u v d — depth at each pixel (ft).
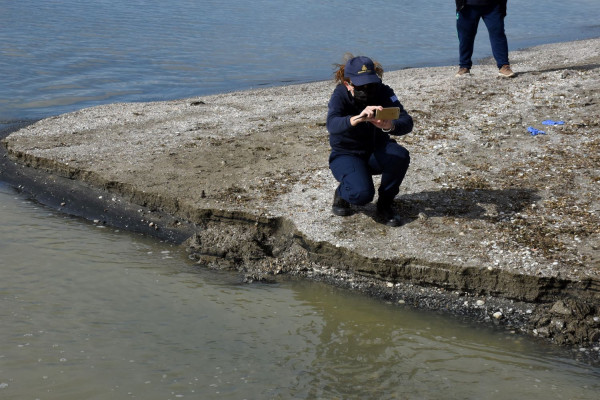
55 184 25.16
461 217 20.57
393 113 17.26
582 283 17.16
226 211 21.33
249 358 15.03
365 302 17.93
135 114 32.55
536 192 22.02
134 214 22.86
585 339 16.15
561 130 27.14
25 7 65.51
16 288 17.81
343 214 20.70
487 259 18.21
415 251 18.76
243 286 18.69
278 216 20.93
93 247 20.81
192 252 20.68
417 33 62.95
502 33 35.06
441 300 17.95
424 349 15.71
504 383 14.37
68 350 14.92
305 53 53.06
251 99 35.94
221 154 26.30
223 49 53.52
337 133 18.22
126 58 49.03
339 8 75.20
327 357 15.23
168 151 26.76
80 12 65.21
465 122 28.73
